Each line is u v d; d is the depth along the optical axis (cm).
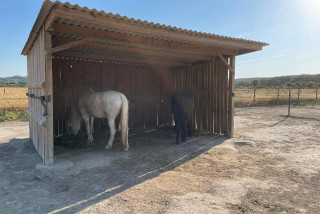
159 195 337
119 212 288
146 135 811
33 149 608
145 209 296
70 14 391
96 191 351
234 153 566
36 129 586
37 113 562
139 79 973
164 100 1048
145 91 991
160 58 857
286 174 424
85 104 622
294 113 1351
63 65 791
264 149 603
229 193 344
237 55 756
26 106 1473
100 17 421
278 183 383
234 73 736
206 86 846
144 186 370
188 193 343
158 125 1034
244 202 316
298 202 317
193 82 910
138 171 441
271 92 2695
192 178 406
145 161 502
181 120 688
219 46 653
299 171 439
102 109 588
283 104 1897
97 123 876
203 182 388
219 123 795
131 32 505
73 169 444
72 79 812
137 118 974
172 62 895
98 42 608
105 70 885
